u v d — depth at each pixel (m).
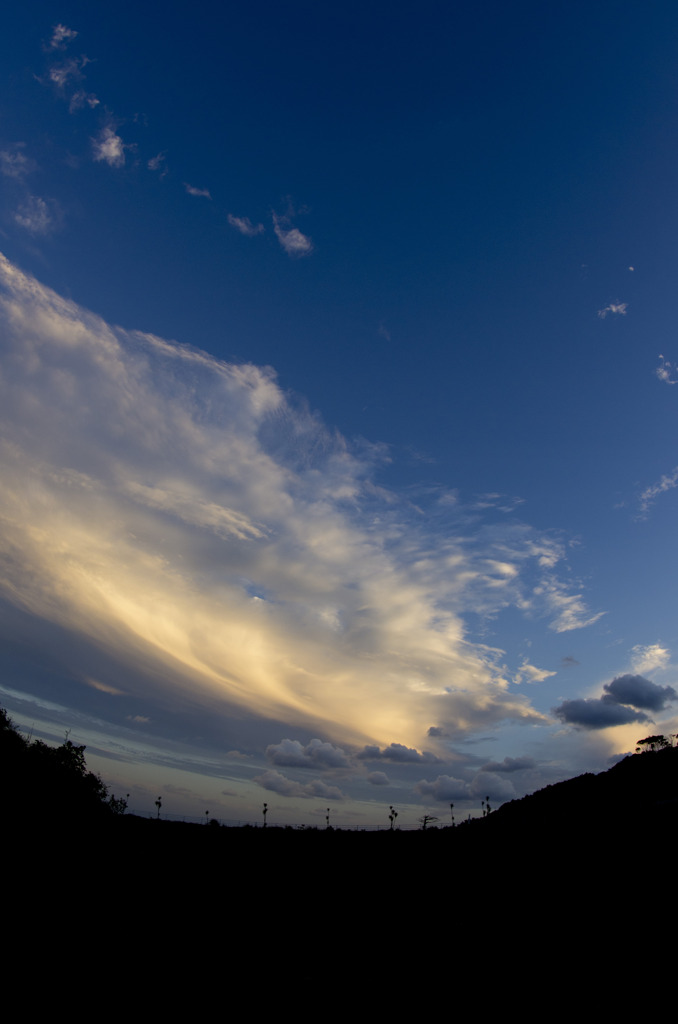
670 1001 21.80
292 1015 22.91
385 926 38.81
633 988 23.42
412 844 78.50
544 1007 22.80
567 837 57.69
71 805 56.34
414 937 35.53
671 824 50.22
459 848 69.56
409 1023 22.03
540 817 81.56
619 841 49.22
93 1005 22.27
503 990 24.97
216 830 93.56
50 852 44.91
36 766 56.38
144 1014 22.00
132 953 28.91
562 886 40.78
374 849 75.12
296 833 96.12
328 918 40.88
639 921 30.81
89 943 29.38
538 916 35.44
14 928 29.44
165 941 31.92
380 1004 24.08
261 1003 24.02
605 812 68.88
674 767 84.62
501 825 86.44
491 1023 21.75
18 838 44.16
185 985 25.45
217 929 36.03
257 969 28.66
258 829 100.44
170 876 50.97
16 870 39.31
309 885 53.69
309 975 28.06
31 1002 21.80
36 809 49.34
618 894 36.06
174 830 84.81
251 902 45.62
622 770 97.25
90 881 42.38
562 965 26.98
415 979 27.27
